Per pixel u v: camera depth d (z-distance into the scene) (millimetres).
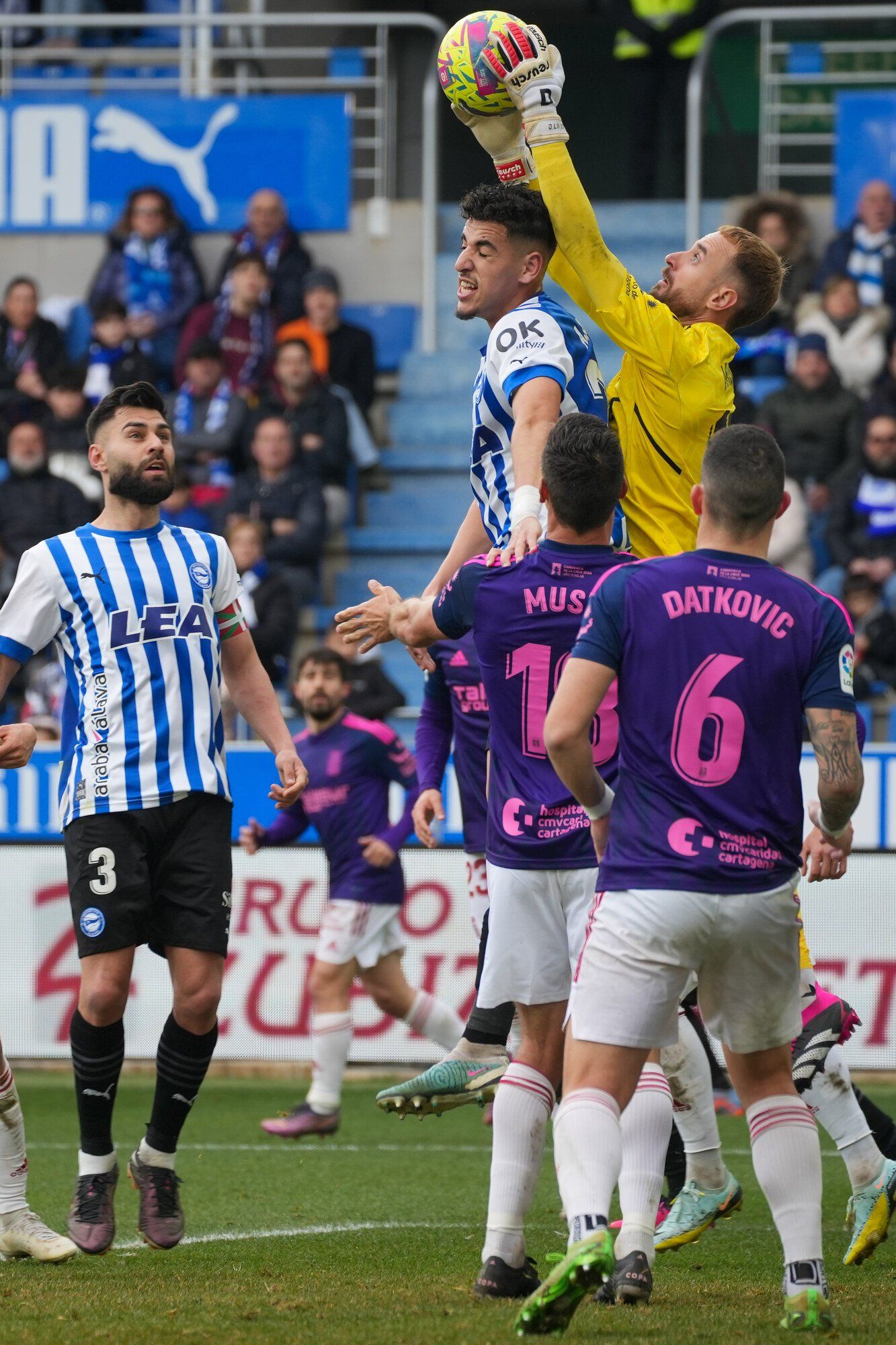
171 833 15117
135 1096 29125
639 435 15453
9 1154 15016
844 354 41531
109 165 47344
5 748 14219
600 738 13070
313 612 40844
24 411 43000
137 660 15109
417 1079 16719
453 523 43812
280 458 40000
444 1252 15945
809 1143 11758
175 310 44906
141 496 15492
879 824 31016
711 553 11758
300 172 47156
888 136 44531
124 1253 15773
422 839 21719
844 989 30641
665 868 11195
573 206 14891
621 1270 12984
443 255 47562
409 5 52000
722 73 49500
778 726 11461
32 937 32125
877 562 38094
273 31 51750
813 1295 11570
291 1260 15422
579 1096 11320
